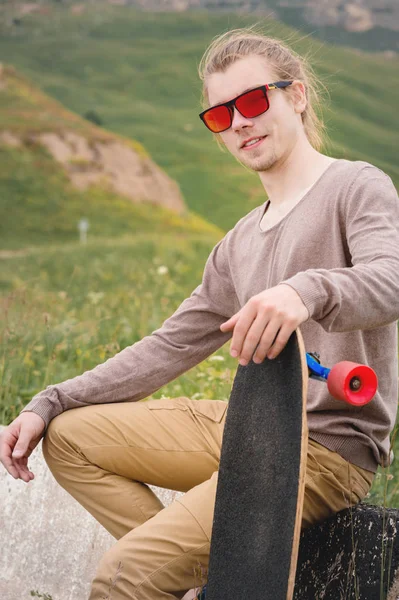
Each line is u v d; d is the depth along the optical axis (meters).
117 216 34.09
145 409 2.45
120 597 2.12
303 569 2.39
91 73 62.56
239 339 1.89
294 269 2.28
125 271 13.52
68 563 3.06
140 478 2.43
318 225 2.27
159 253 19.09
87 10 74.62
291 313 1.84
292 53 2.54
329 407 2.22
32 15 72.56
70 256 18.70
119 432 2.39
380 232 2.10
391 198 2.19
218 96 2.46
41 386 4.52
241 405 2.10
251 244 2.46
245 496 2.02
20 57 64.12
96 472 2.39
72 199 34.72
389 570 2.14
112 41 69.00
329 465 2.20
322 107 2.66
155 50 67.44
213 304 2.62
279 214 2.41
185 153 48.62
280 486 1.92
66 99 56.81
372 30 70.56
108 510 2.38
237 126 2.39
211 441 2.42
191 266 16.38
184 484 2.44
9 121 39.84
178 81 61.56
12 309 5.76
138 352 2.58
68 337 5.32
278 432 1.95
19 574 3.12
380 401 2.22
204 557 2.15
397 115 52.00
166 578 2.13
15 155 36.50
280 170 2.42
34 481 3.17
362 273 1.94
